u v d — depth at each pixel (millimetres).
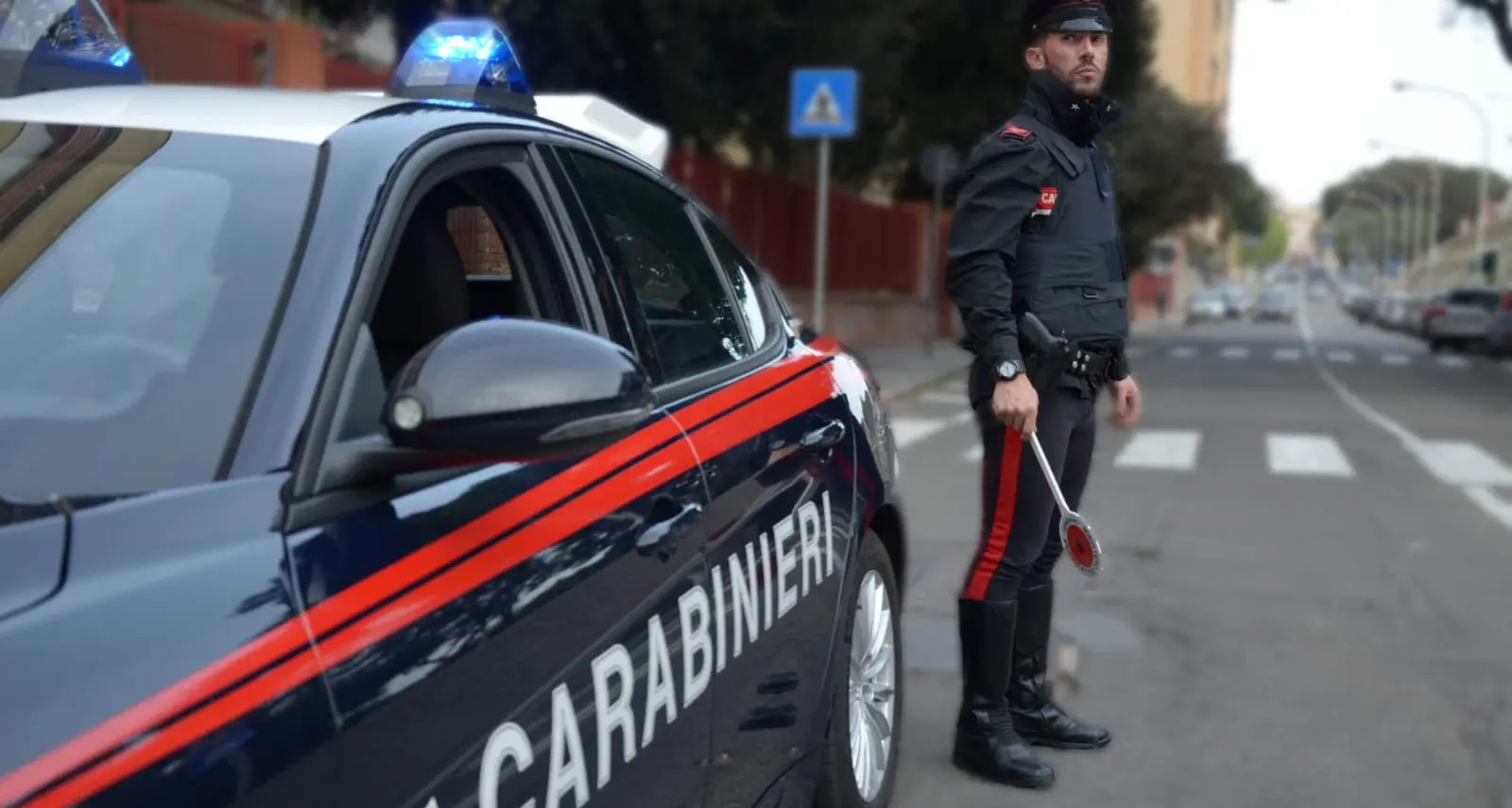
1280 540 7480
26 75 2346
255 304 1783
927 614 5844
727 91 14125
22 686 1259
